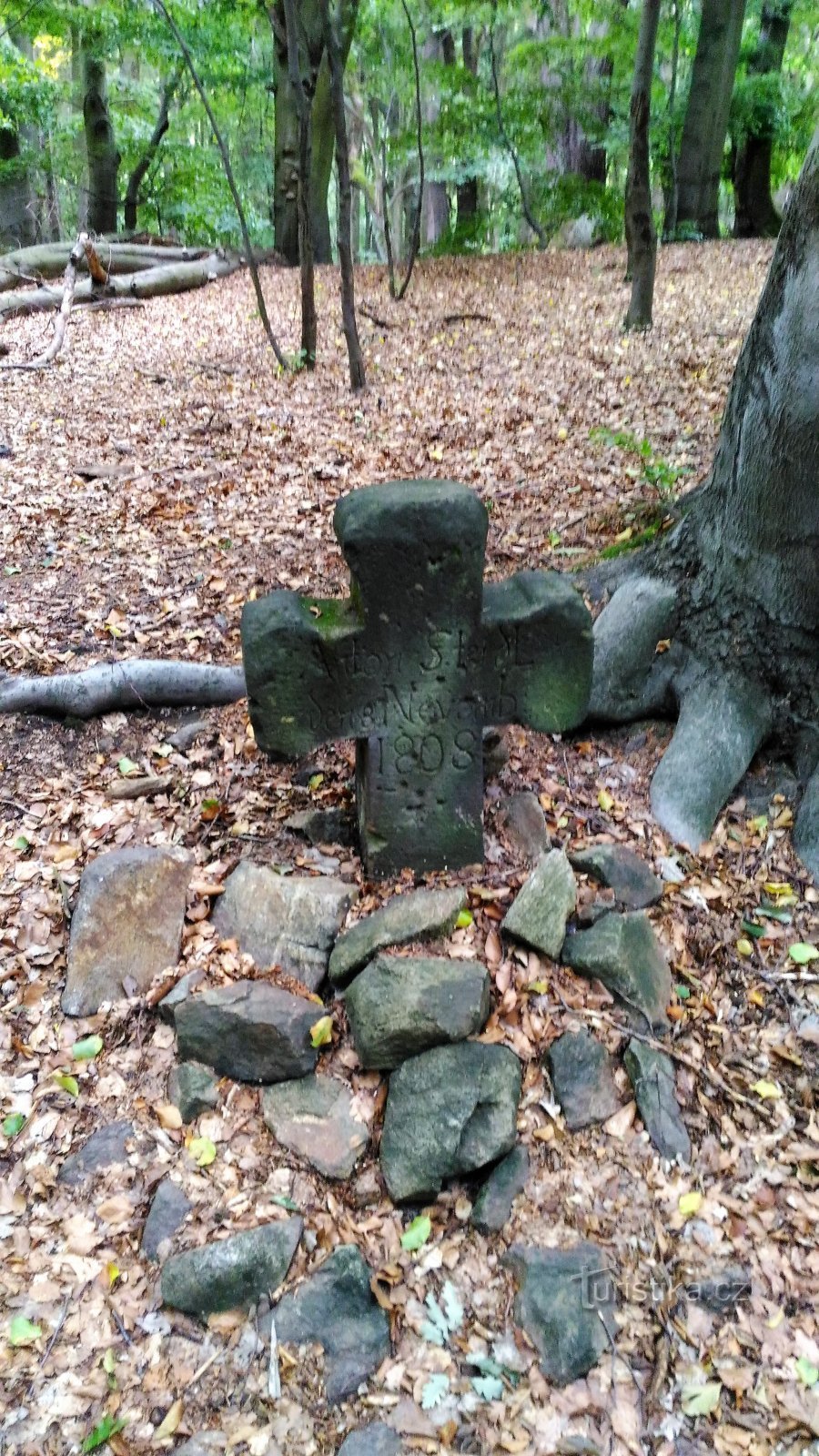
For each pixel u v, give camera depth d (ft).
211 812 14.40
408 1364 9.39
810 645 14.67
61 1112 11.26
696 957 12.74
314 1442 8.85
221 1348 9.48
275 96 47.65
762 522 14.21
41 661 17.15
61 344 33.94
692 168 49.55
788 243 13.04
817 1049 11.91
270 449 25.39
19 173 57.41
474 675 12.49
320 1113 11.07
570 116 49.70
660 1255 10.06
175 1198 10.46
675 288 39.42
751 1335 9.53
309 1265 10.02
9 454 25.27
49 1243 10.21
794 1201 10.52
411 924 12.09
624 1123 11.00
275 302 40.70
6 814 14.62
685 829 14.06
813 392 12.82
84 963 12.48
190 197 63.16
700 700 15.06
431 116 59.36
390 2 47.85
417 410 27.55
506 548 19.69
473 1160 10.46
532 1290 9.66
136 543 20.92
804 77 66.74
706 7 46.60
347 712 12.40
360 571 11.64
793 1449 8.80
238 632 18.08
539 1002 11.78
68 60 73.56
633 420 25.62
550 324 35.37
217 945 12.61
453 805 13.05
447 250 51.62
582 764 15.20
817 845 13.83
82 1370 9.33
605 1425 8.94
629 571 17.11
